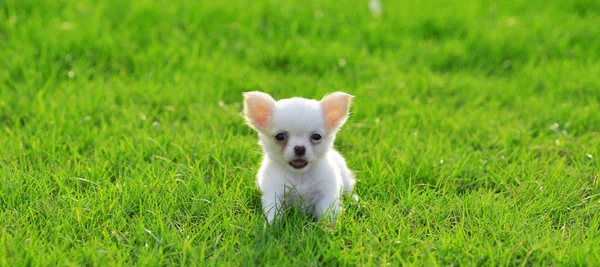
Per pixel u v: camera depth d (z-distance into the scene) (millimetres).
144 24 8234
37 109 6105
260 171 4648
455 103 6926
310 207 4496
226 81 7070
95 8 8477
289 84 7055
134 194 4453
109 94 6590
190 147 5410
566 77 7398
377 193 4770
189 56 7645
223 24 8461
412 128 6148
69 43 7461
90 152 5414
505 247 3984
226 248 3908
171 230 4066
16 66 6965
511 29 8641
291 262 3844
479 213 4379
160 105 6523
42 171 4871
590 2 9750
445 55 8039
